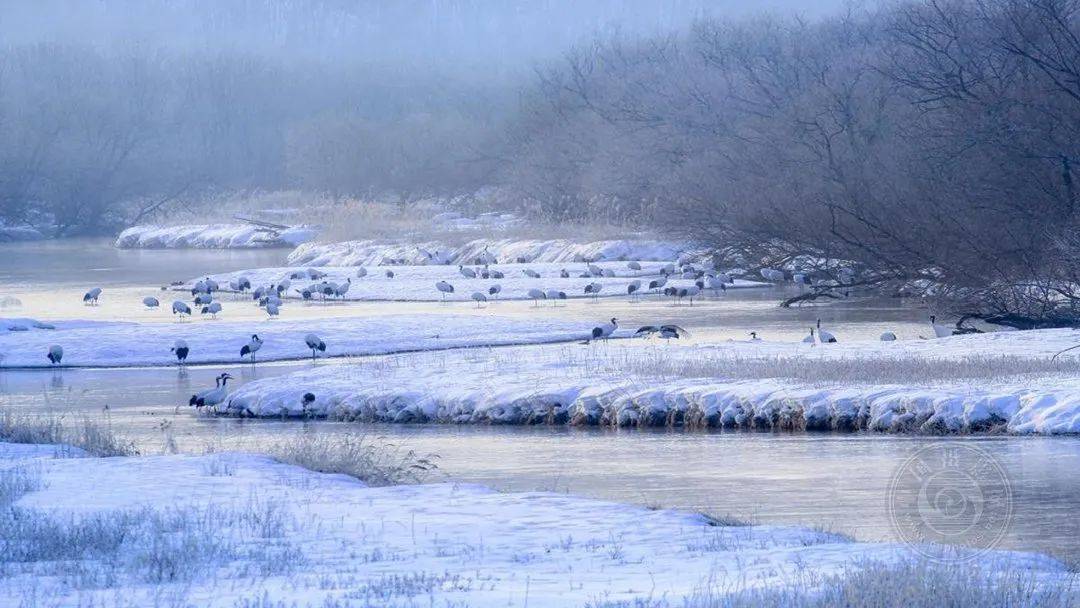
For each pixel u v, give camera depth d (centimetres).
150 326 17388
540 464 8138
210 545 4797
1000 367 10550
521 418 10175
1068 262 15438
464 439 9412
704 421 9619
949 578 3600
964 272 17225
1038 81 19662
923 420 8938
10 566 4488
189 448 8981
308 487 6438
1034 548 5341
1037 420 8625
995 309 16200
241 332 16525
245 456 7550
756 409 9494
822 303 19725
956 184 18812
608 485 7300
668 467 7888
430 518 5506
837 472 7512
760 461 8012
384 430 10031
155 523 5206
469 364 12375
